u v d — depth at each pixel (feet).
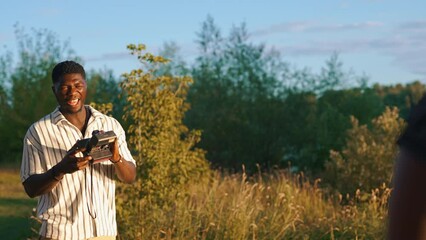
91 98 87.20
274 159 75.25
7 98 96.63
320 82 81.30
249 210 31.22
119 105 45.32
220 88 78.07
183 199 29.99
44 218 14.89
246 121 75.46
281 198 33.78
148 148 29.37
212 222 29.35
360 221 31.35
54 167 14.28
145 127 29.73
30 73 97.04
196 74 80.79
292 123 75.77
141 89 29.66
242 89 78.33
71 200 14.83
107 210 15.39
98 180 15.16
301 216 33.42
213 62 80.64
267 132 75.31
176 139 30.76
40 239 14.98
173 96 30.25
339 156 48.16
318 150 71.10
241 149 75.15
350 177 45.62
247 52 79.92
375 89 86.84
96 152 14.28
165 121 29.89
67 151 15.17
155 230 28.35
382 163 45.01
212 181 36.11
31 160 15.17
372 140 47.09
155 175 29.01
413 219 4.21
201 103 77.66
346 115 79.71
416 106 4.39
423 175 4.21
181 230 28.40
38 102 95.71
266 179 49.52
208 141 75.46
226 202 32.45
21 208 48.85
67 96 15.23
